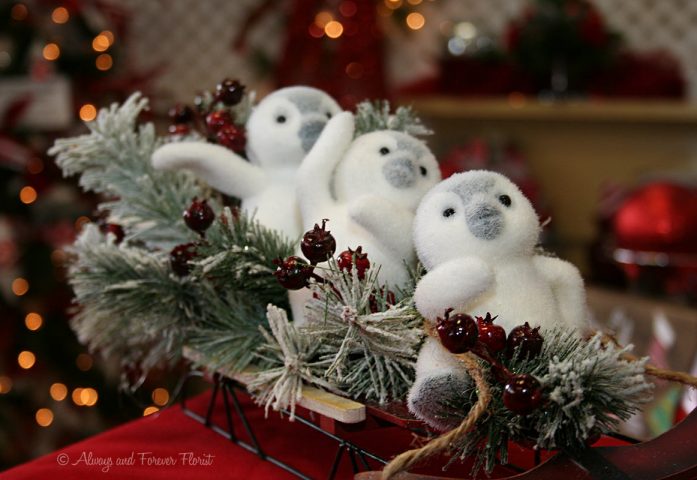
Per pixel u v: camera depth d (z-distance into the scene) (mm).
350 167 635
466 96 1526
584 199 1589
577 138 1573
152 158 676
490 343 530
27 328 1438
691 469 517
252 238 629
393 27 1677
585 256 1526
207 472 634
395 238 600
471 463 623
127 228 716
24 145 1377
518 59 1444
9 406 1441
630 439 607
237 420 707
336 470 623
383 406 579
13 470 642
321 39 1511
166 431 693
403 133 661
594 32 1373
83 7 1539
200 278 646
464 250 567
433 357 556
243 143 690
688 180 1212
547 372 535
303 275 576
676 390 850
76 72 1431
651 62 1424
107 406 1438
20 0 1413
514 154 1515
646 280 1201
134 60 1870
